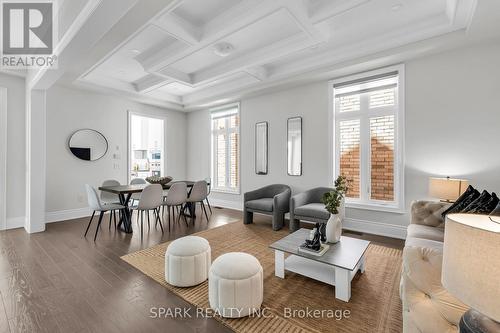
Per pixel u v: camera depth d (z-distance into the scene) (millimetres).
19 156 4184
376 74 3713
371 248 3141
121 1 2010
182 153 6844
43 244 3316
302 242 2455
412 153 3447
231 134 5988
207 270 2348
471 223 939
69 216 4727
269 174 5070
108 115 5312
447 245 826
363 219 3883
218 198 6105
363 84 3926
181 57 3496
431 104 3309
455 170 3158
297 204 3855
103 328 1690
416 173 3420
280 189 4676
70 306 1933
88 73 3922
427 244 2033
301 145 4574
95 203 3611
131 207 3893
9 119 4086
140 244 3338
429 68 3318
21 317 1799
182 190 4258
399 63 3520
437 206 2691
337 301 2008
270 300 2025
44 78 3457
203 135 6500
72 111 4793
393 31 3164
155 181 4586
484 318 823
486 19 2512
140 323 1743
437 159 3271
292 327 1701
